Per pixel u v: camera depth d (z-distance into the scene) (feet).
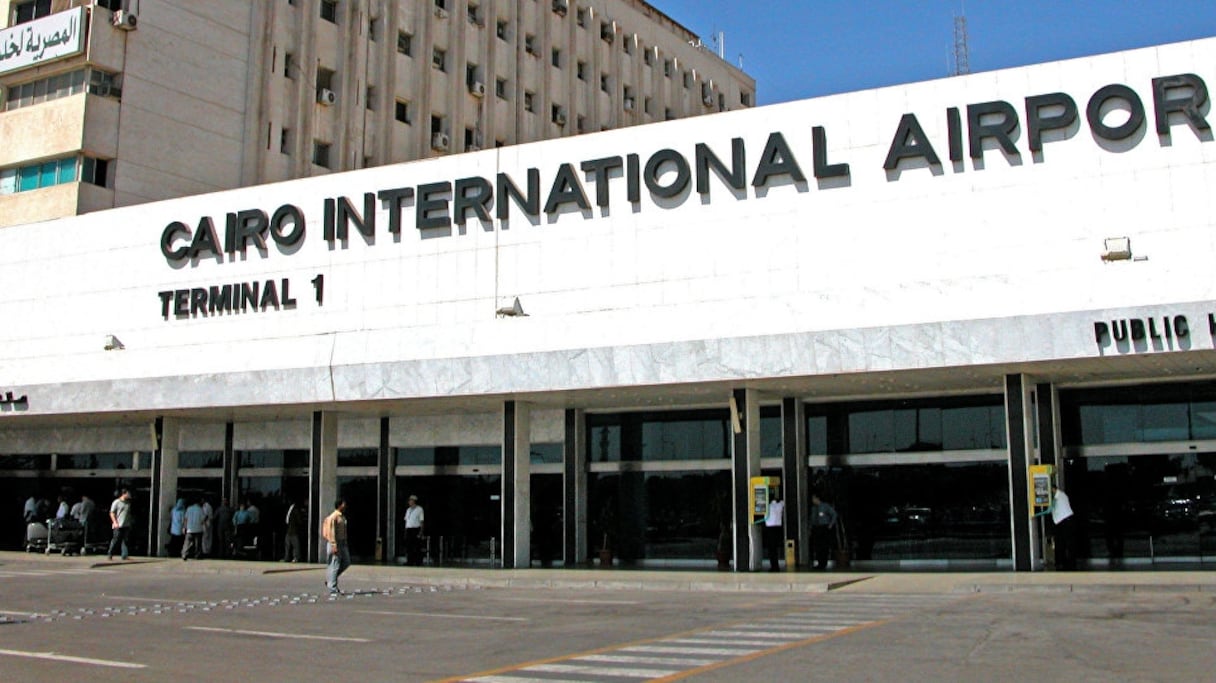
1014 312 79.36
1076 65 82.23
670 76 233.96
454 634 49.83
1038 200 81.92
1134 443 88.74
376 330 103.35
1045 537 83.51
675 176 94.48
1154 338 74.95
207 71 143.95
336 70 161.48
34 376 119.55
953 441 94.17
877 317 83.46
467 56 181.88
